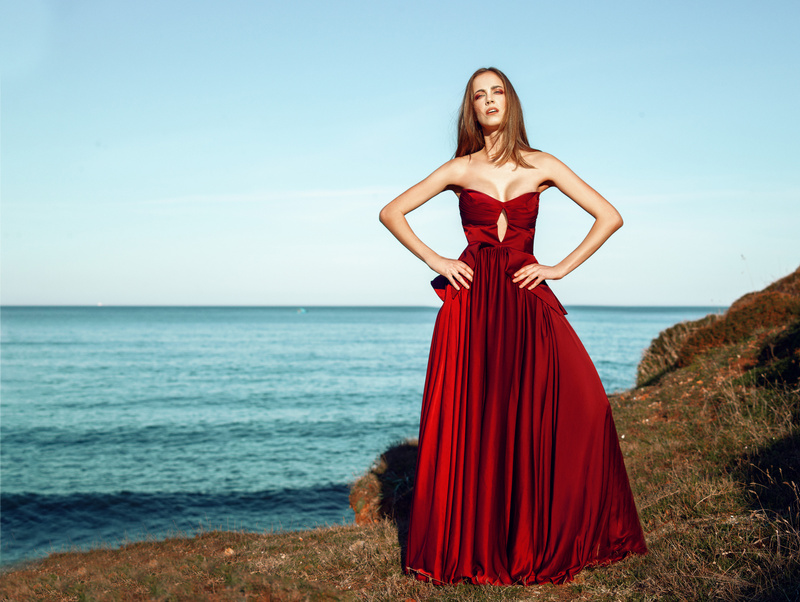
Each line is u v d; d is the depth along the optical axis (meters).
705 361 9.14
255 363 54.03
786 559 2.82
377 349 72.88
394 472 8.13
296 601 3.26
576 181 3.16
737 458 5.09
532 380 3.03
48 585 4.89
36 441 20.56
